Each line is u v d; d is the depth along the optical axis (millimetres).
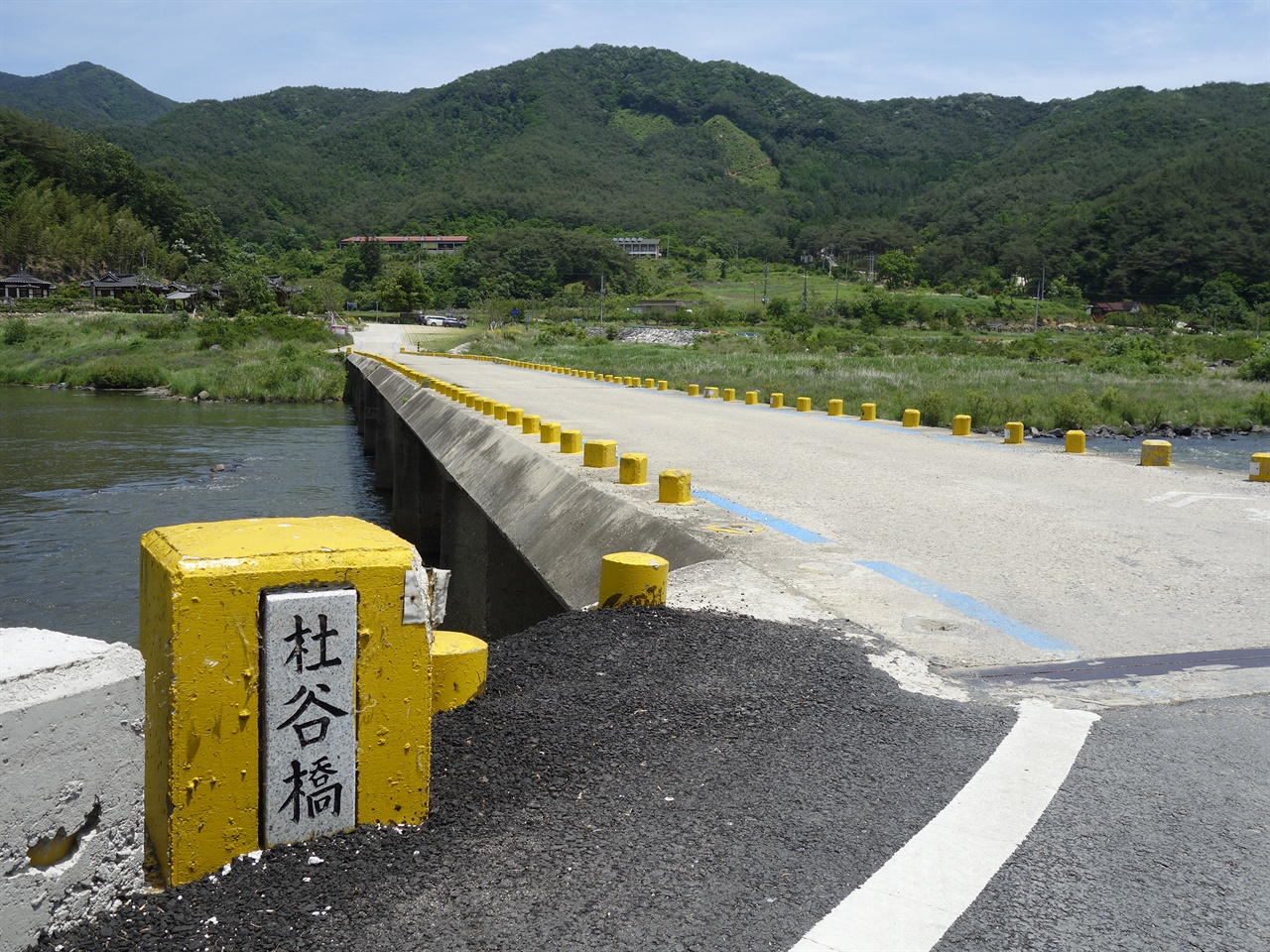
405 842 3037
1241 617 5953
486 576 13500
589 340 94875
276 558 2871
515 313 131750
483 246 178500
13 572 18031
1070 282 177500
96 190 156250
